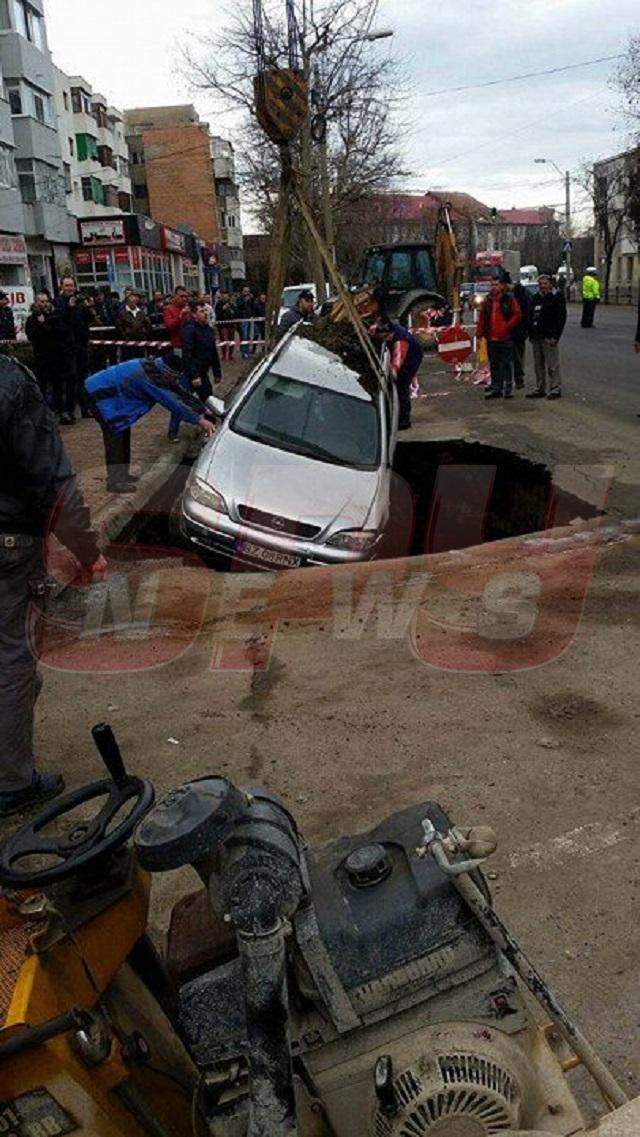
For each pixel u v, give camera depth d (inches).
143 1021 66.8
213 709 178.9
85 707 181.8
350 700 179.3
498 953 65.7
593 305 1116.5
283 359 329.7
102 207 2475.4
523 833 135.8
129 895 63.9
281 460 277.0
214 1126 66.5
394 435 309.7
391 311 840.3
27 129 1566.2
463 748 159.8
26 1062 55.4
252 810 62.0
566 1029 64.7
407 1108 61.6
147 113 3526.1
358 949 63.2
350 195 1382.9
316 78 1016.9
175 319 609.9
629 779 148.1
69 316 504.1
